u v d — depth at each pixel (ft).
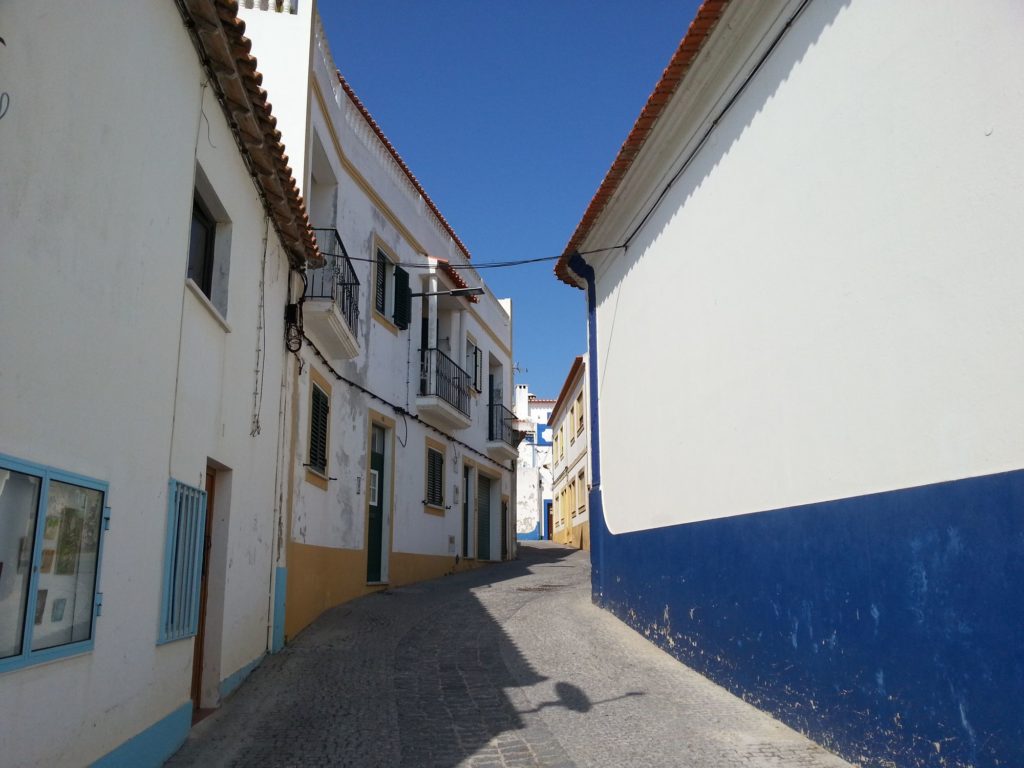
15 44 11.68
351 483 43.45
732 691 24.61
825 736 19.47
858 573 18.39
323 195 41.65
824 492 19.94
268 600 29.58
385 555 49.62
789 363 21.83
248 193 26.02
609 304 40.14
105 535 15.06
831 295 19.85
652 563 32.71
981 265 14.92
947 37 15.94
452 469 63.10
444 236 63.31
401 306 52.21
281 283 31.45
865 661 18.01
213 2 18.72
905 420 16.93
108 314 15.16
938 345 16.01
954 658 15.20
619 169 33.32
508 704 23.77
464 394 63.82
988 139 14.83
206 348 21.86
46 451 12.88
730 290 25.67
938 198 16.10
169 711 18.80
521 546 104.99
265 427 28.94
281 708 23.16
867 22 18.54
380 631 34.45
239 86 21.65
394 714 22.67
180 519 19.63
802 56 21.42
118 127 15.47
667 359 31.45
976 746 14.55
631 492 35.99
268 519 29.50
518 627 35.55
